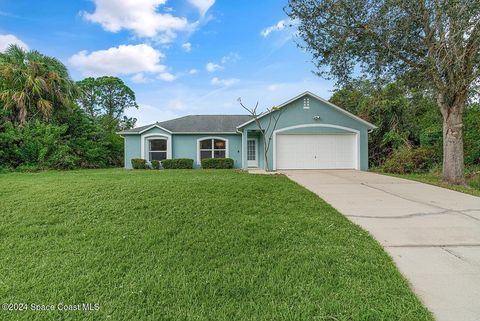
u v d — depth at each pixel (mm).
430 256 3775
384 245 4156
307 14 8883
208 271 3324
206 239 4273
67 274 3281
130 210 5625
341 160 15328
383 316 2482
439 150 15500
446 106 10438
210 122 19359
